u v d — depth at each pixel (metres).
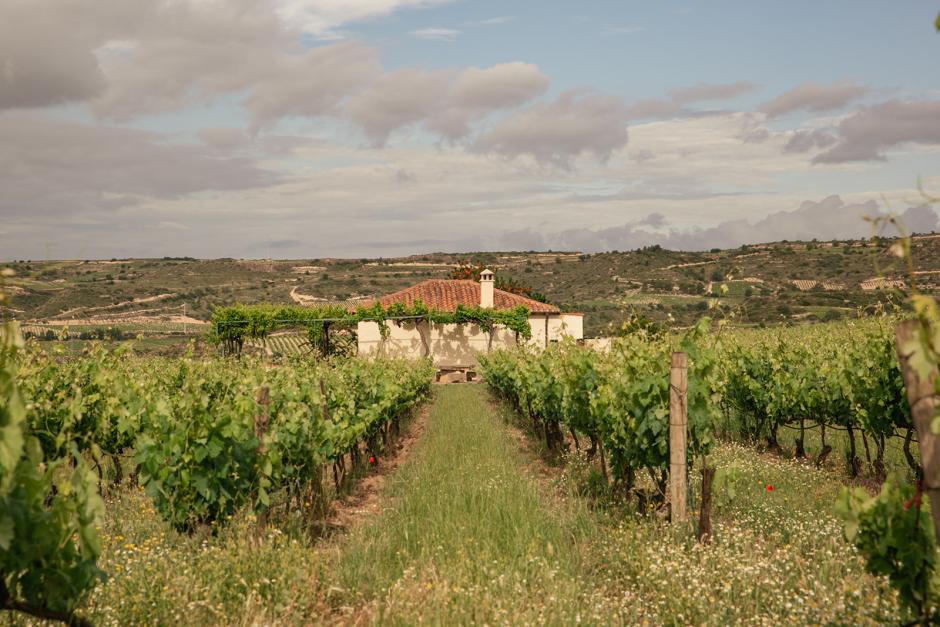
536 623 4.92
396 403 15.55
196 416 6.92
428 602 5.40
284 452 8.35
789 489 9.09
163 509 6.98
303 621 5.33
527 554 6.41
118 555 5.76
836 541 6.41
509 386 19.75
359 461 12.44
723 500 8.14
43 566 3.47
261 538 6.35
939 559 3.53
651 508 7.76
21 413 3.03
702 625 4.82
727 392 14.20
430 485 9.91
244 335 33.22
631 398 8.20
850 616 4.54
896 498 3.68
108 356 12.27
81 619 3.80
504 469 10.89
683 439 7.34
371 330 38.38
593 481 9.47
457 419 19.14
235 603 5.34
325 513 9.16
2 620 4.10
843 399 11.01
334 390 12.20
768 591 5.34
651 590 5.57
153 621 4.86
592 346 11.52
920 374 2.90
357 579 6.09
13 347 3.12
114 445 10.33
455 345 39.56
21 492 3.26
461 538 7.03
